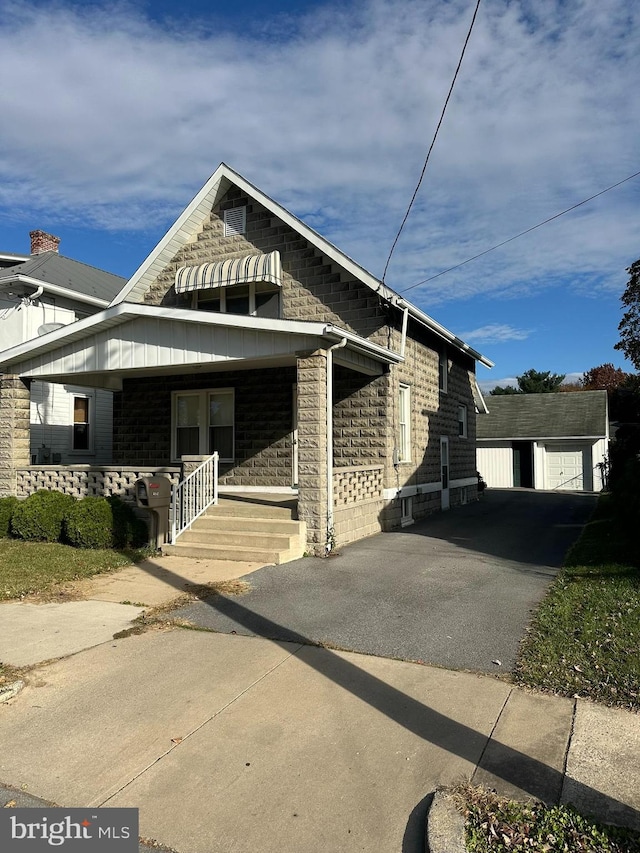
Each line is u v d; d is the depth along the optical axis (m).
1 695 4.71
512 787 3.47
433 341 16.44
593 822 3.12
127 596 7.49
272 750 3.96
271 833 3.19
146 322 11.15
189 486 10.57
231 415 14.23
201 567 8.98
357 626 6.25
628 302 16.48
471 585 7.86
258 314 13.58
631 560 8.84
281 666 5.26
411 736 4.07
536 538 11.84
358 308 12.59
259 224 13.72
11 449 12.56
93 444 18.67
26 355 12.34
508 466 29.11
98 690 4.86
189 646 5.77
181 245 14.63
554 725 4.14
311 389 9.84
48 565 8.99
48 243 21.77
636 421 28.59
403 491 13.65
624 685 4.68
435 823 3.14
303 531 9.79
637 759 3.70
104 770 3.78
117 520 10.45
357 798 3.45
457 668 5.16
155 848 3.11
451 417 18.27
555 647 5.50
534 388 52.91
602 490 24.64
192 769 3.77
